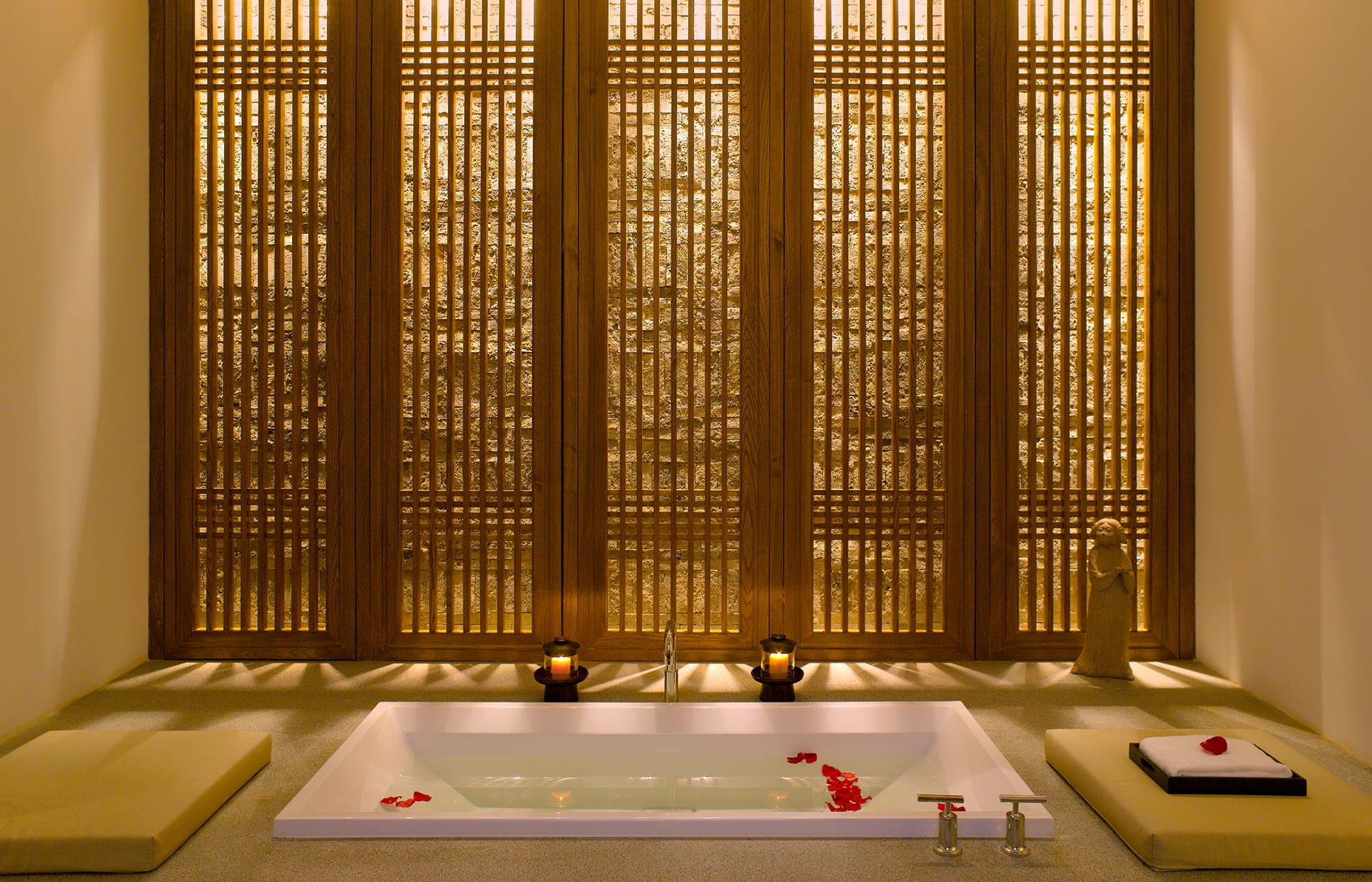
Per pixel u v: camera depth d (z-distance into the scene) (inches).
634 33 117.3
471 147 115.9
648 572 119.2
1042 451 118.5
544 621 114.8
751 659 114.7
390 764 87.8
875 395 115.7
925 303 117.3
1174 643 115.9
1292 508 95.0
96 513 103.9
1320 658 90.7
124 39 108.7
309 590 114.7
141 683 106.0
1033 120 113.8
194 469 114.9
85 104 101.2
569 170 113.3
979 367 114.0
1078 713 97.4
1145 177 115.7
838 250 118.0
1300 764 77.0
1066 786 79.8
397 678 108.7
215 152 114.4
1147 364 115.3
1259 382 101.0
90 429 102.8
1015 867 66.2
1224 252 108.0
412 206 116.6
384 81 113.3
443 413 117.5
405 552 118.0
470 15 114.2
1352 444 85.4
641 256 113.8
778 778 87.4
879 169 114.1
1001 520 114.5
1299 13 93.0
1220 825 65.9
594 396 113.8
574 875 65.0
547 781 86.8
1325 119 89.0
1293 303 94.4
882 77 115.6
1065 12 114.2
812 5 114.0
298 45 114.1
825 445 114.8
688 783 86.4
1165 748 74.9
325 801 73.7
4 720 89.4
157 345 113.9
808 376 113.7
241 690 104.3
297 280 114.0
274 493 114.7
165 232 113.7
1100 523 109.3
